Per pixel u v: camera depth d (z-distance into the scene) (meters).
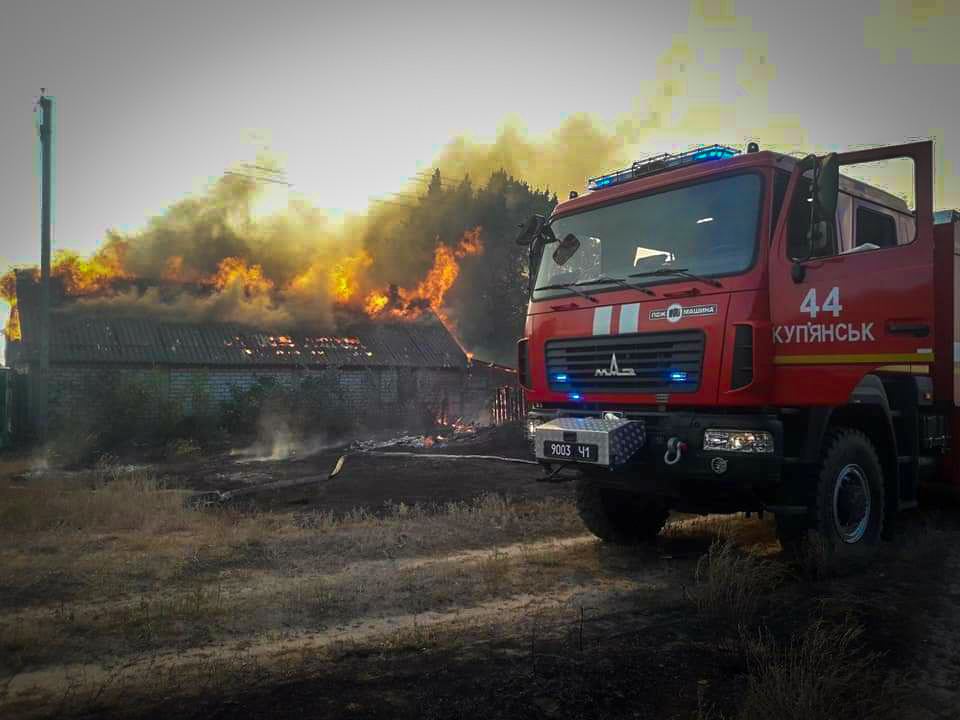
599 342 6.34
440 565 6.43
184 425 19.14
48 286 17.53
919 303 5.33
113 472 12.67
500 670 3.93
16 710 3.53
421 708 3.45
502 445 16.33
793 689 3.52
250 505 9.54
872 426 6.50
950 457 7.41
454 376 25.17
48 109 17.77
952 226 7.21
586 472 6.35
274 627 4.84
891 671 3.91
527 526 8.22
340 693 3.63
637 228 6.38
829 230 5.46
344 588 5.67
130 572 6.21
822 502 5.78
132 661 4.22
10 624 4.88
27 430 18.42
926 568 5.96
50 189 17.69
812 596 5.29
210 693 3.66
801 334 5.54
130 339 20.91
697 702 3.55
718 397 5.48
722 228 5.79
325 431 20.22
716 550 6.98
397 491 10.68
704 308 5.65
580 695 3.60
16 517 8.41
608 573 6.25
